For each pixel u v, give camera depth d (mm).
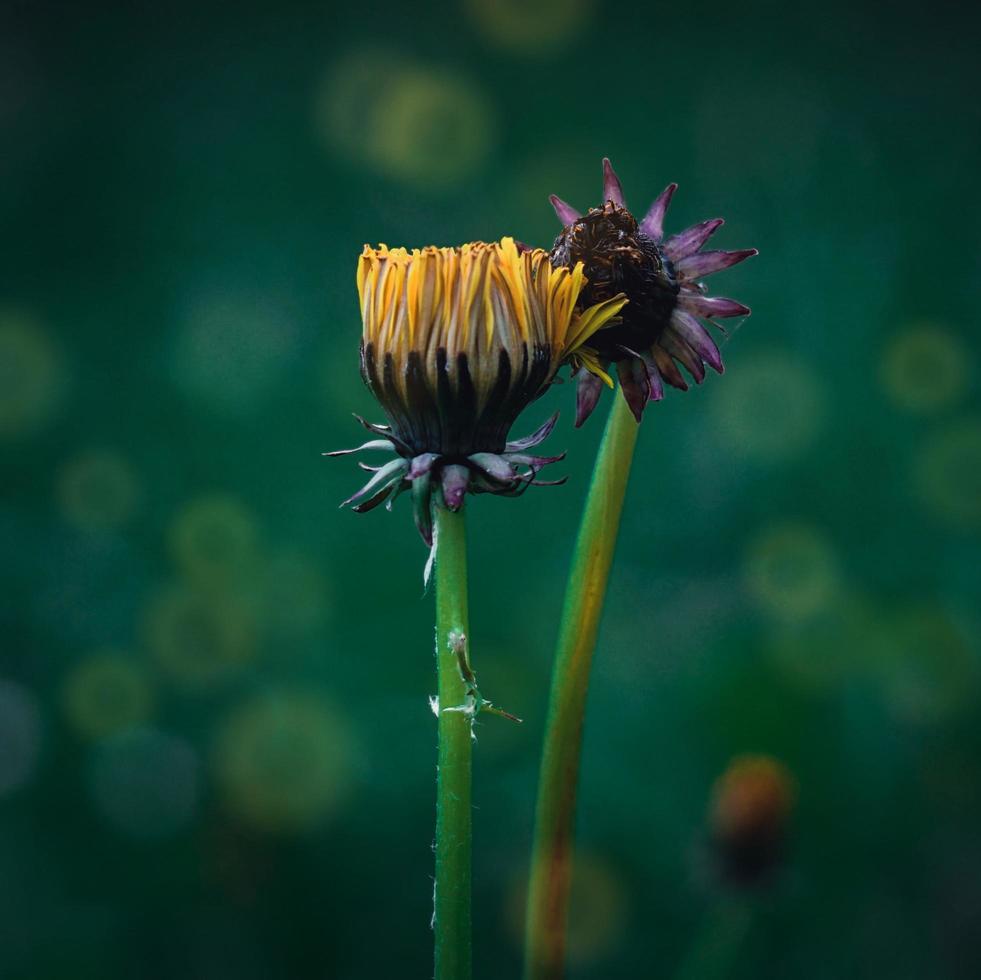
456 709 430
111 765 753
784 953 680
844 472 937
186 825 727
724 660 793
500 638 854
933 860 718
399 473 431
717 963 573
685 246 449
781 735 761
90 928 682
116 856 715
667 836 723
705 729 771
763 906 573
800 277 1076
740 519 933
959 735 762
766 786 573
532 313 431
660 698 792
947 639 789
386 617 865
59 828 731
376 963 683
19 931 674
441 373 428
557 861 447
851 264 1075
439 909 430
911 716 770
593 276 442
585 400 445
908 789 744
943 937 690
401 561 902
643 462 990
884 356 975
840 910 698
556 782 447
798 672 784
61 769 755
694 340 444
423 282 428
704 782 748
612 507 447
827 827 730
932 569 868
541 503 965
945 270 1073
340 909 697
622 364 445
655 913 693
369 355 431
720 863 573
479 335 428
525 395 432
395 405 431
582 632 447
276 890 703
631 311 443
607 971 675
